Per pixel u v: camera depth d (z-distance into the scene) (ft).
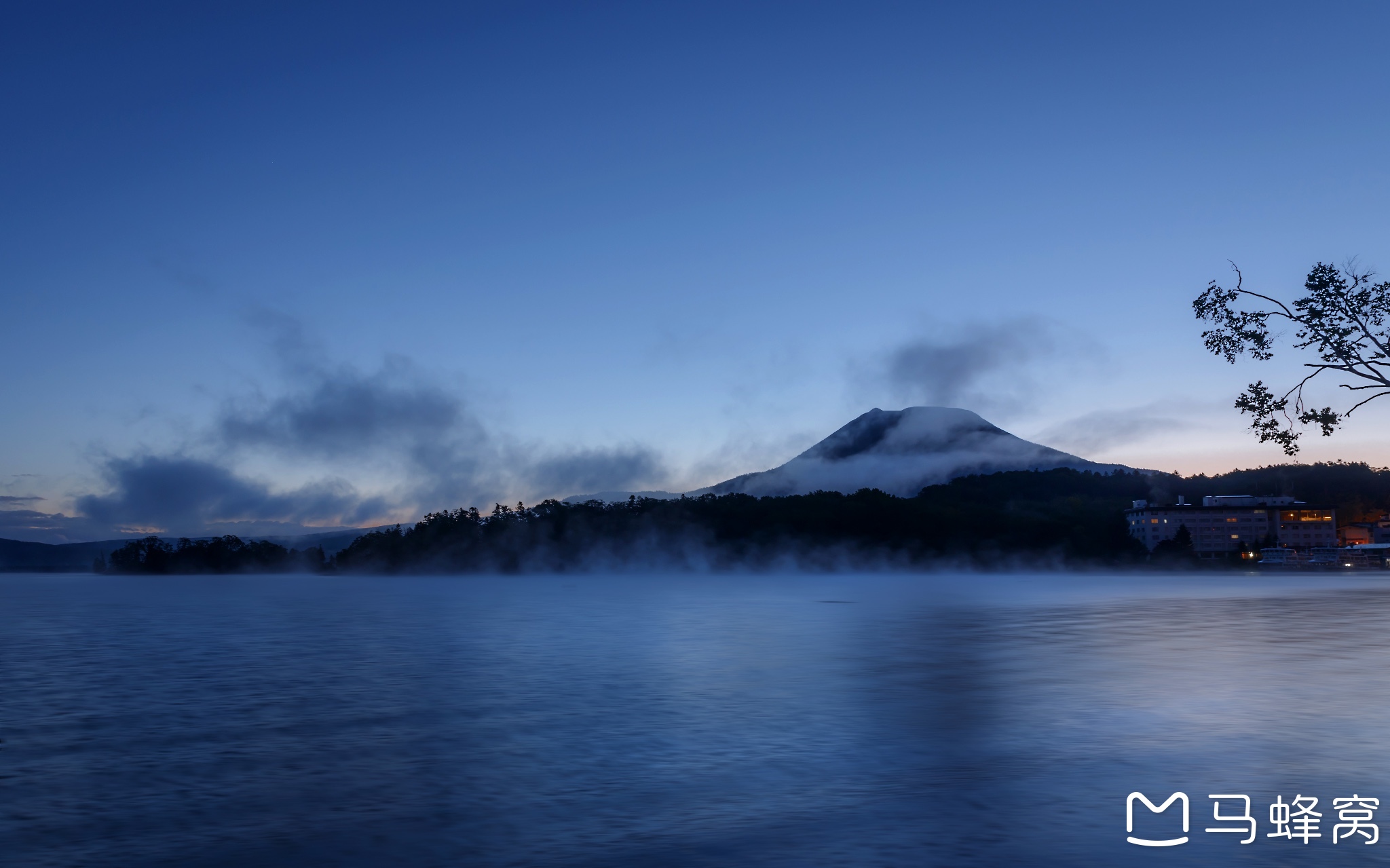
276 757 62.54
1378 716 73.41
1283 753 59.26
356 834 44.55
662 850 41.65
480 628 203.21
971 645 150.61
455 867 39.63
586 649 147.95
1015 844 41.50
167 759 62.49
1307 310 81.51
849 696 89.66
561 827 45.27
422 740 67.92
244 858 41.29
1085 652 134.51
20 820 47.75
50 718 80.79
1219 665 113.80
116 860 41.29
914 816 46.16
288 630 206.69
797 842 42.42
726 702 86.48
